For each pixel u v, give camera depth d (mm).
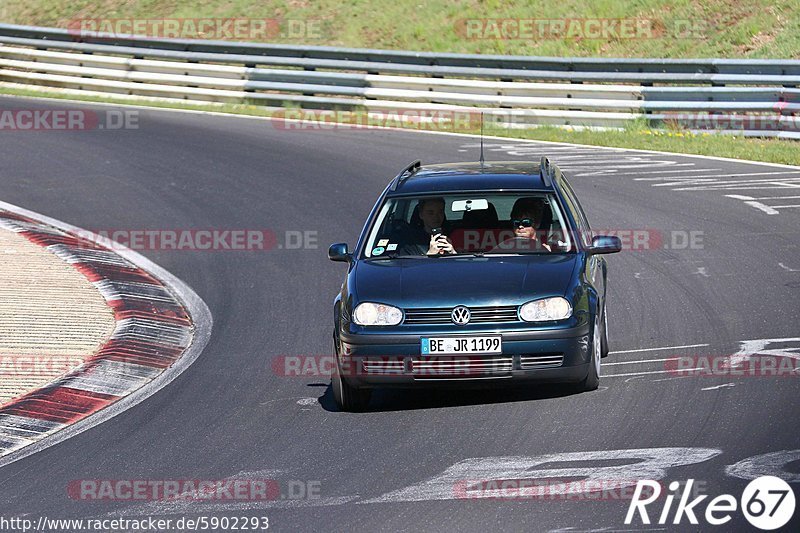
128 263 36062
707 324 26297
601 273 24547
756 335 25016
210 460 18953
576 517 15133
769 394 20422
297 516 15930
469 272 21547
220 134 57969
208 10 84812
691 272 31625
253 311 30656
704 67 56344
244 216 41906
